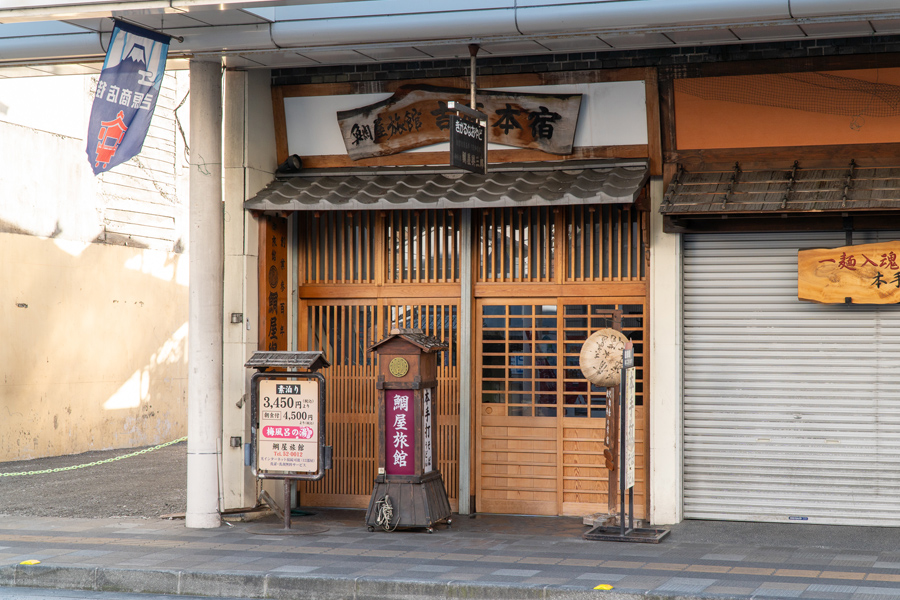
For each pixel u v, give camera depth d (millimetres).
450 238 10672
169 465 14891
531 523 9812
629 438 8891
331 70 10555
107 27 9367
